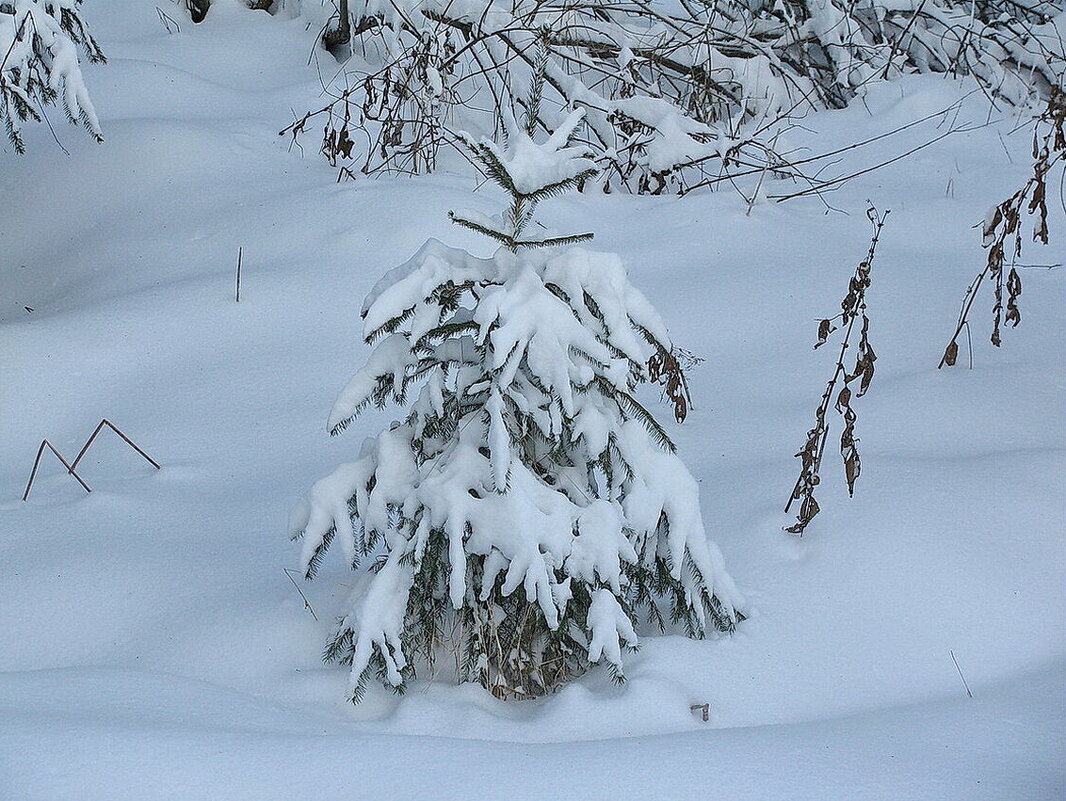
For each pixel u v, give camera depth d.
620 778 2.69
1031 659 3.72
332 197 8.16
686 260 7.67
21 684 3.23
